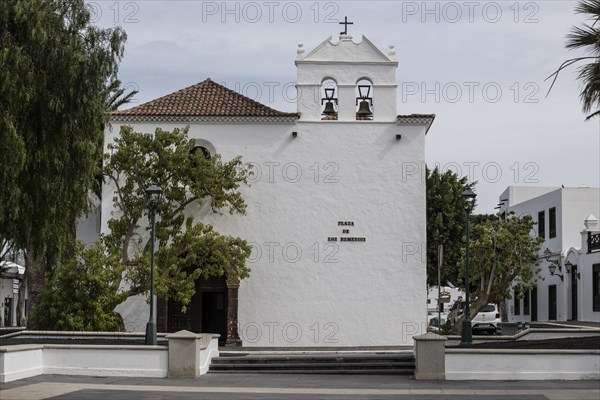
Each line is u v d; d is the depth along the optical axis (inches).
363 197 1360.7
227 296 1338.6
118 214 1332.4
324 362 1058.7
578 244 1929.1
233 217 1350.9
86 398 747.4
